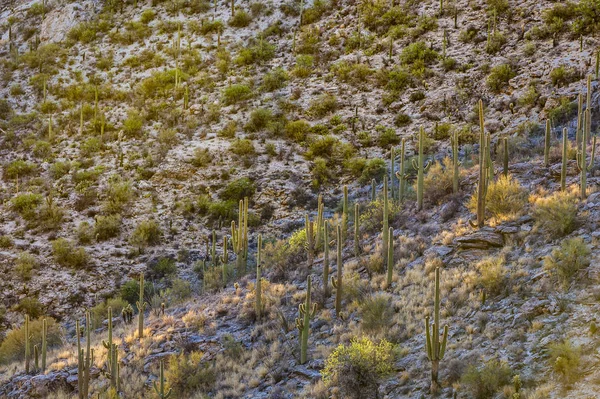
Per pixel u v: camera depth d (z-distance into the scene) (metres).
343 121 44.22
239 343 22.22
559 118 35.03
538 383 15.33
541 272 19.39
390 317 20.39
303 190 38.69
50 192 40.88
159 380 21.31
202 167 41.56
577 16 44.84
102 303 31.44
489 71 43.28
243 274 29.06
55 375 23.03
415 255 23.94
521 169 26.95
